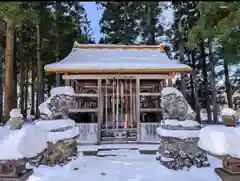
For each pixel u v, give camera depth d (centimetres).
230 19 283
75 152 536
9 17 265
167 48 1527
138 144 745
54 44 1370
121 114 913
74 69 761
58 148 460
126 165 490
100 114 781
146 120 1015
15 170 226
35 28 1292
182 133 462
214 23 299
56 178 394
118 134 800
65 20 1233
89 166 483
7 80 863
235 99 1556
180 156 455
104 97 933
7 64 867
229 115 271
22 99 1339
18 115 255
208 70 1541
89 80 879
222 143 234
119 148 687
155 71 780
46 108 514
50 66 773
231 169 241
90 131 760
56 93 531
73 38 1480
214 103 1283
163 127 502
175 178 388
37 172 415
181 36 1309
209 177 389
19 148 213
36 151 228
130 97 884
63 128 463
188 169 429
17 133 225
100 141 764
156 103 951
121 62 838
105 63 812
